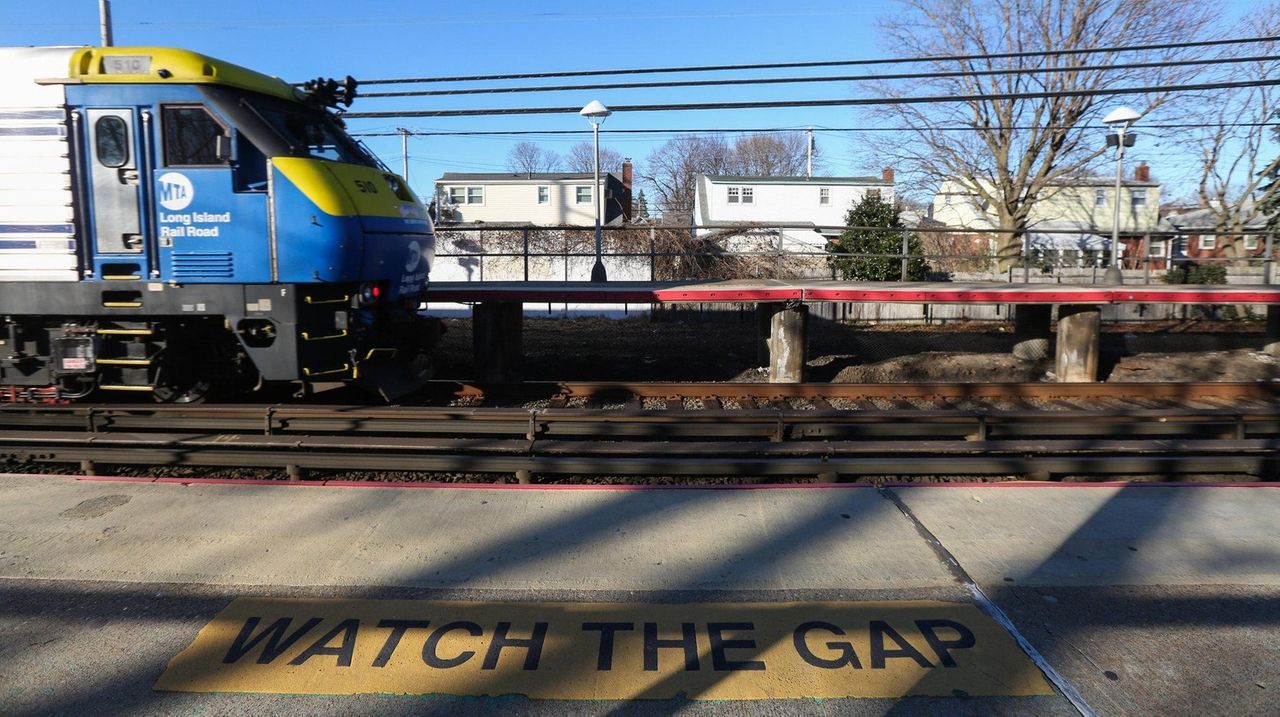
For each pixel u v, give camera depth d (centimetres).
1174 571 420
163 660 335
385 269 745
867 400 905
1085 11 2348
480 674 326
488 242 2281
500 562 429
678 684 321
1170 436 712
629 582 407
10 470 618
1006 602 387
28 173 675
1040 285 1159
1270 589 401
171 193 675
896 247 2017
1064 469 599
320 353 716
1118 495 533
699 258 2139
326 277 688
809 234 3669
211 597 389
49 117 669
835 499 526
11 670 328
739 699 312
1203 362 1187
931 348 1416
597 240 1466
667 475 598
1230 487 546
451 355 1308
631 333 1608
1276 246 2227
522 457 615
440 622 366
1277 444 627
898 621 368
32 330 733
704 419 677
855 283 1191
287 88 734
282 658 337
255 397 876
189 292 688
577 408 873
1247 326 1667
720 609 379
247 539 456
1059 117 2464
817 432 682
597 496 532
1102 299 1071
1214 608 382
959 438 719
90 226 682
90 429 664
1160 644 352
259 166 686
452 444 615
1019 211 2617
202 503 512
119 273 687
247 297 689
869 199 2148
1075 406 882
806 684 321
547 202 4325
